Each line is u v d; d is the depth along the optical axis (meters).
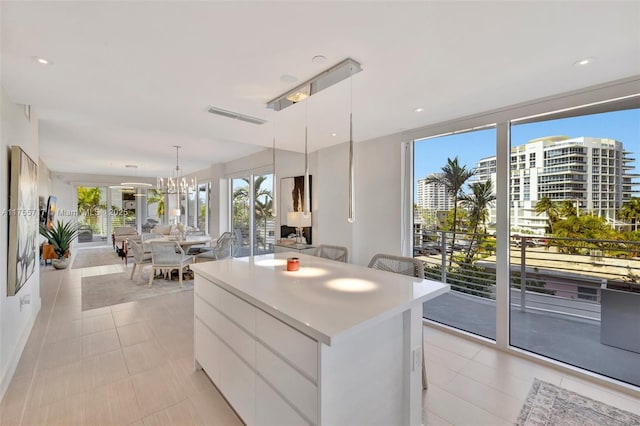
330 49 1.69
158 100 2.48
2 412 1.77
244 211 6.73
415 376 1.62
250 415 1.62
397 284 1.82
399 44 1.63
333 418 1.23
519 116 2.53
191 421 1.73
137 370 2.25
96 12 1.34
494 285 2.81
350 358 1.30
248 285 1.76
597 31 1.50
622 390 2.03
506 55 1.74
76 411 1.79
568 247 2.58
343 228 4.05
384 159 3.66
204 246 6.40
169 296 4.12
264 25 1.46
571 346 2.58
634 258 2.27
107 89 2.24
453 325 3.08
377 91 2.27
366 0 1.27
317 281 1.88
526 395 2.00
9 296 2.21
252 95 2.36
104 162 7.09
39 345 2.63
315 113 2.79
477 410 1.85
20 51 1.69
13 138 2.42
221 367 1.91
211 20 1.41
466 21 1.42
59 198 9.01
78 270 5.85
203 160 6.97
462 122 2.90
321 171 4.39
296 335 1.29
